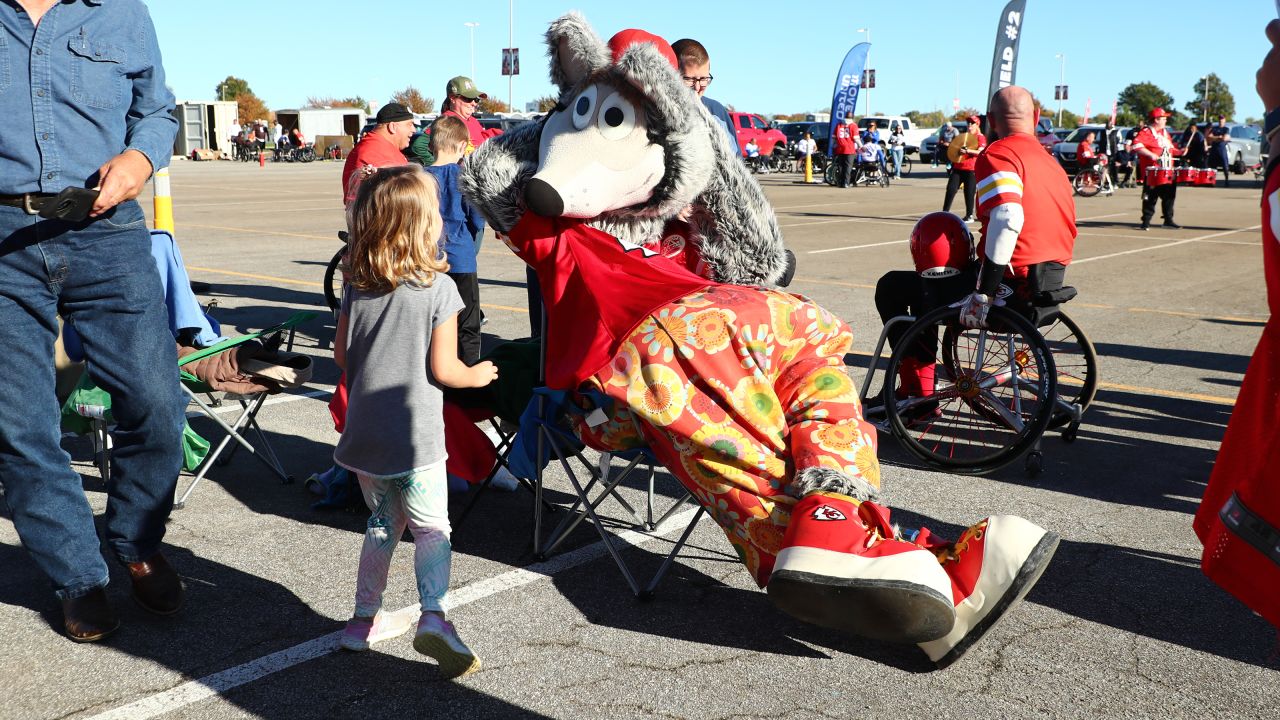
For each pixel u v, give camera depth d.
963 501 4.79
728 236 3.81
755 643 3.40
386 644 3.36
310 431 5.72
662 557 4.09
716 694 3.08
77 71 3.13
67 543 3.26
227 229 16.66
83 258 3.18
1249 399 2.31
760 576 3.44
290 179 33.47
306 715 2.93
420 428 3.15
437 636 3.04
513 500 4.71
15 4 3.05
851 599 2.95
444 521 3.21
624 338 3.54
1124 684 3.16
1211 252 14.77
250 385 4.67
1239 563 2.14
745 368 3.43
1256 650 3.39
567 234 3.82
